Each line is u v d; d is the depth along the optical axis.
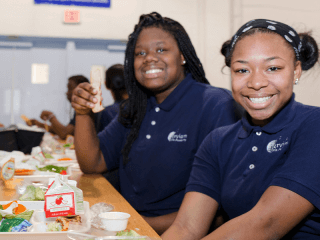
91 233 0.76
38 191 0.98
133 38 1.52
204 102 1.41
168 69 1.46
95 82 1.29
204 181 0.98
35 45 4.63
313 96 4.33
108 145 1.62
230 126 1.02
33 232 0.69
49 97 4.68
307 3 4.68
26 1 4.47
